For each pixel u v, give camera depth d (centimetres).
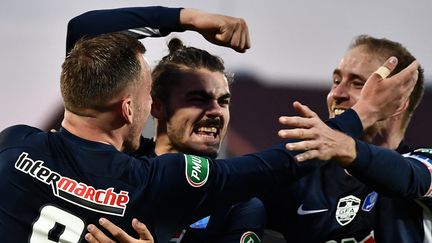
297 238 955
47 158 768
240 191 789
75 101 779
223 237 905
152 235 766
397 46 973
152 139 986
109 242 739
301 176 819
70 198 749
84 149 767
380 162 802
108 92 773
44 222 747
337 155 781
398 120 966
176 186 769
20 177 761
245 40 874
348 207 926
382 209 902
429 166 861
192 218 787
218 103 934
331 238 930
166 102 935
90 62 776
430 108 1941
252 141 1891
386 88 827
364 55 964
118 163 766
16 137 798
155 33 914
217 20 871
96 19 928
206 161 791
